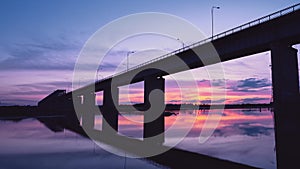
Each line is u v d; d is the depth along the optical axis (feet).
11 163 81.41
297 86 89.76
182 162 82.69
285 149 80.64
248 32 98.07
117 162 82.79
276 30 89.25
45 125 264.52
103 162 82.74
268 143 128.47
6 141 140.77
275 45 89.45
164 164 79.71
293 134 82.89
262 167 75.25
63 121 329.93
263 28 92.73
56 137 159.43
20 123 299.17
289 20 84.99
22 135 171.83
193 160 85.87
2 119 390.21
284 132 82.89
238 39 103.30
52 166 76.95
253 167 75.36
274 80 87.81
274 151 104.37
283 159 73.61
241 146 117.70
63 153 100.12
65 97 540.93
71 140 143.95
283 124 83.61
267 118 360.28
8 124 282.56
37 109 569.64
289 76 88.84
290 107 85.71
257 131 189.78
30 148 114.52
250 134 170.30
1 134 178.50
